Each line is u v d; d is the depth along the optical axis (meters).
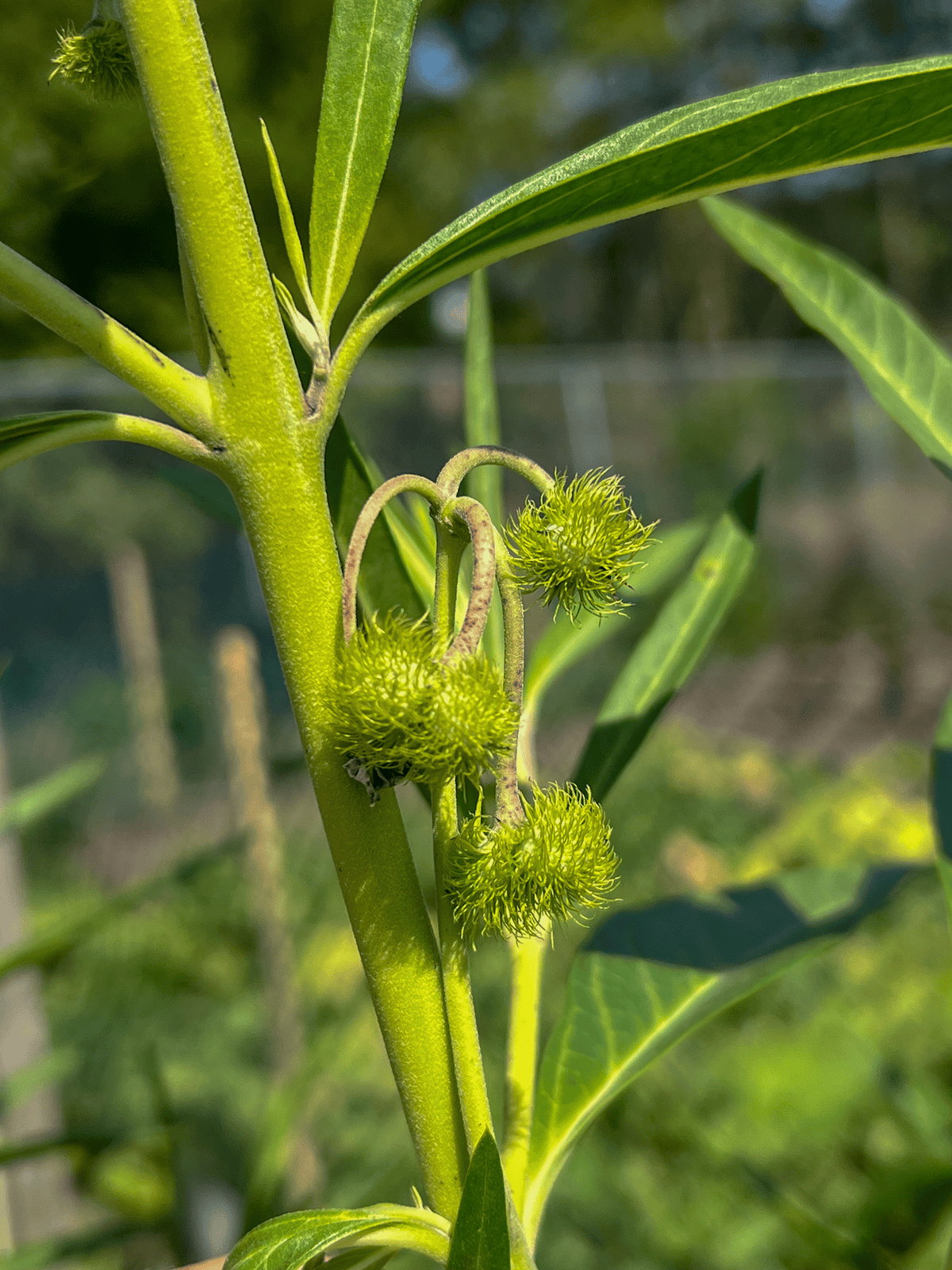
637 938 1.04
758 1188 1.40
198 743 7.91
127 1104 5.05
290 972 4.09
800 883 1.18
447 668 0.60
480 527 0.61
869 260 24.41
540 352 17.78
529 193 0.65
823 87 0.63
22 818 1.97
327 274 0.65
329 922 6.28
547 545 0.71
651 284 24.28
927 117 0.66
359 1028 4.84
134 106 0.72
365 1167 4.09
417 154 17.30
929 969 5.13
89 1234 1.82
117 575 7.73
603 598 0.73
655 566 1.48
